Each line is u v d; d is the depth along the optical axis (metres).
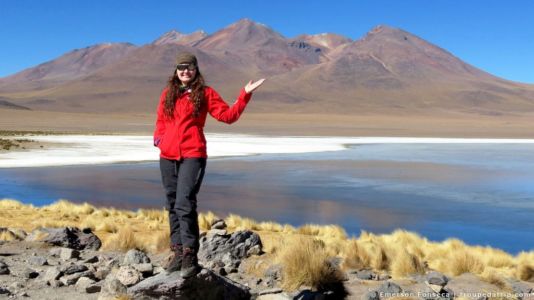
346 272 8.14
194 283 5.36
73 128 126.81
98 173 36.88
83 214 19.27
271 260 8.25
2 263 7.32
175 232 5.48
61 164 42.34
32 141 66.81
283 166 43.31
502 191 30.69
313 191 29.89
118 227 14.45
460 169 43.00
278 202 26.06
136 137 85.19
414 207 25.06
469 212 23.98
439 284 7.34
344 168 42.38
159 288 5.27
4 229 10.95
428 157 55.00
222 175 37.00
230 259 8.26
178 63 5.11
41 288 6.27
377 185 32.72
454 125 197.38
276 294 5.88
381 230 19.89
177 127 5.12
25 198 26.44
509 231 20.09
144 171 38.19
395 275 8.02
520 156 58.00
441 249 12.16
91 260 8.33
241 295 5.82
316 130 136.25
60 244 9.77
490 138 110.44
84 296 5.91
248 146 67.69
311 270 6.62
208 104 5.15
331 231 15.96
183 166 5.14
